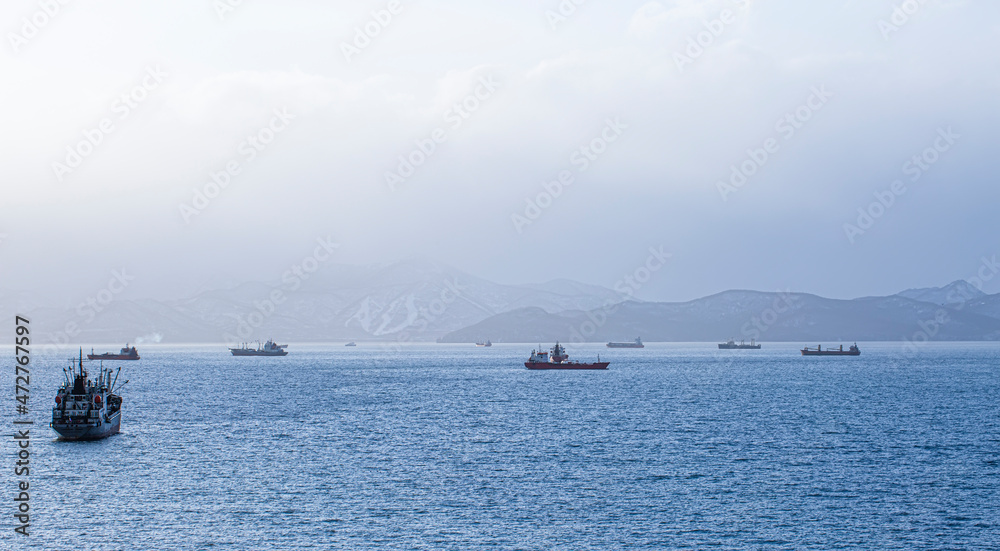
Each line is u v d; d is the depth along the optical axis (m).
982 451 133.25
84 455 128.00
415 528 86.88
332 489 104.00
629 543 82.38
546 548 80.75
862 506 96.25
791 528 87.56
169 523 88.56
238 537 83.88
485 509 94.38
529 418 180.50
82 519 90.12
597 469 116.88
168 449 134.38
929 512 93.94
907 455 129.12
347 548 80.56
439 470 116.12
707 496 100.75
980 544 83.00
